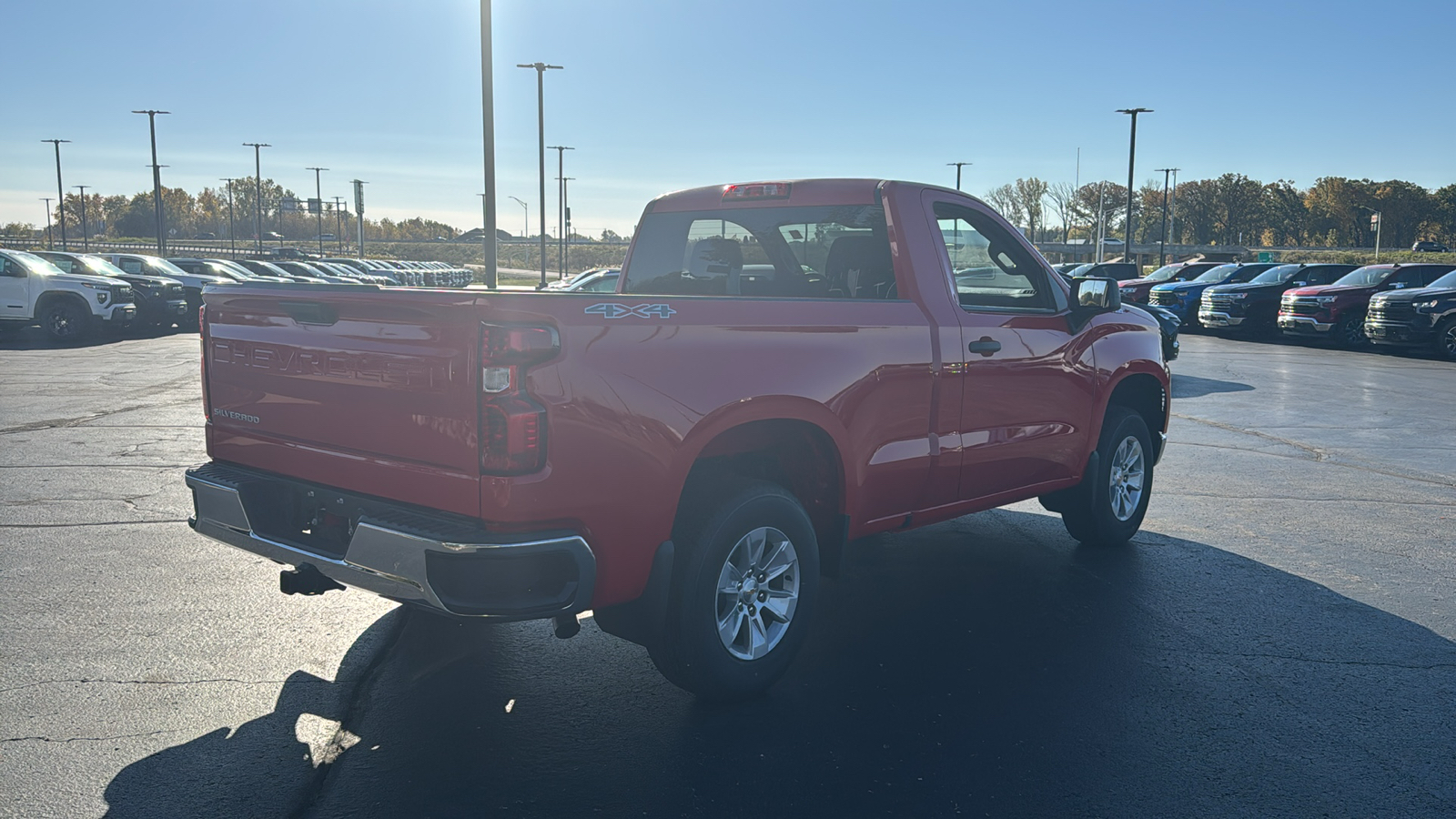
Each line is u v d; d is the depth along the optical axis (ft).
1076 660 14.60
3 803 10.21
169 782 10.71
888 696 13.28
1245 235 493.77
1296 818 10.34
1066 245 363.56
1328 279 87.30
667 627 12.31
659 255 18.35
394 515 10.97
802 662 14.43
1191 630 15.90
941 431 15.47
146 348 68.80
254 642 14.83
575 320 10.80
